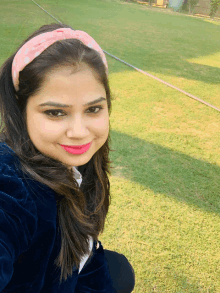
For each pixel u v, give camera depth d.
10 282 0.68
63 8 12.71
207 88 5.59
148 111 4.26
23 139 0.71
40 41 0.60
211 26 15.56
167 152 3.29
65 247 0.79
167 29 12.25
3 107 0.71
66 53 0.58
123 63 6.57
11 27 7.66
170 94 5.02
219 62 7.80
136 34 10.20
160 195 2.59
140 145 3.36
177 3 22.80
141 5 20.77
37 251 0.69
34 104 0.61
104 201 1.10
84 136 0.63
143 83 5.42
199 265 2.01
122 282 1.25
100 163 1.01
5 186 0.65
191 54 8.33
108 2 18.52
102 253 1.14
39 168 0.70
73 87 0.59
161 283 1.86
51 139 0.63
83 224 0.83
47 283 0.80
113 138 3.42
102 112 0.66
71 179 0.75
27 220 0.64
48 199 0.71
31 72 0.58
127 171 2.87
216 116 4.39
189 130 3.86
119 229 2.20
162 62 7.10
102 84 0.63
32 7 11.13
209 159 3.26
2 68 0.71
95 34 9.24
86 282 1.04
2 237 0.59
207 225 2.34
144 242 2.12
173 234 2.22
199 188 2.77
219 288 1.88
